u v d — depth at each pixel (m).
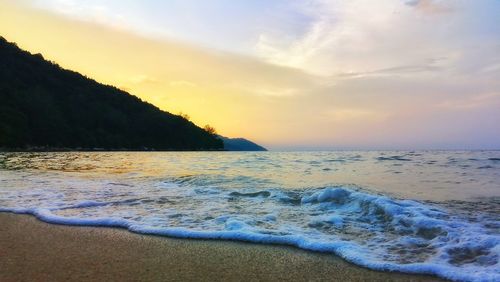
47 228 5.84
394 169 17.44
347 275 3.88
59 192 9.53
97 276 3.75
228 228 5.80
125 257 4.42
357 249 4.70
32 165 21.38
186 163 23.81
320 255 4.57
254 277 3.80
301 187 10.34
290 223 6.17
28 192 9.49
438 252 4.53
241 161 25.72
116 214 6.84
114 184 11.29
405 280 3.75
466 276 3.71
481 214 6.49
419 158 27.55
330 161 24.47
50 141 73.88
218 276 3.82
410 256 4.43
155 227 5.84
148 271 3.94
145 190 9.96
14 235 5.42
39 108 77.56
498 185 11.21
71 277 3.71
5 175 14.28
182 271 3.96
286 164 21.70
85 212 7.04
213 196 8.91
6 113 67.88
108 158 34.25
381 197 7.33
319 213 6.93
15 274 3.78
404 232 5.52
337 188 8.28
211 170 17.16
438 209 6.94
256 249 4.80
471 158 26.70
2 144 60.81
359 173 15.47
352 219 6.41
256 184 11.22
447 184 11.50
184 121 120.81
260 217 6.61
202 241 5.16
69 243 5.01
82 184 11.26
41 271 3.88
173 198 8.62
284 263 4.26
